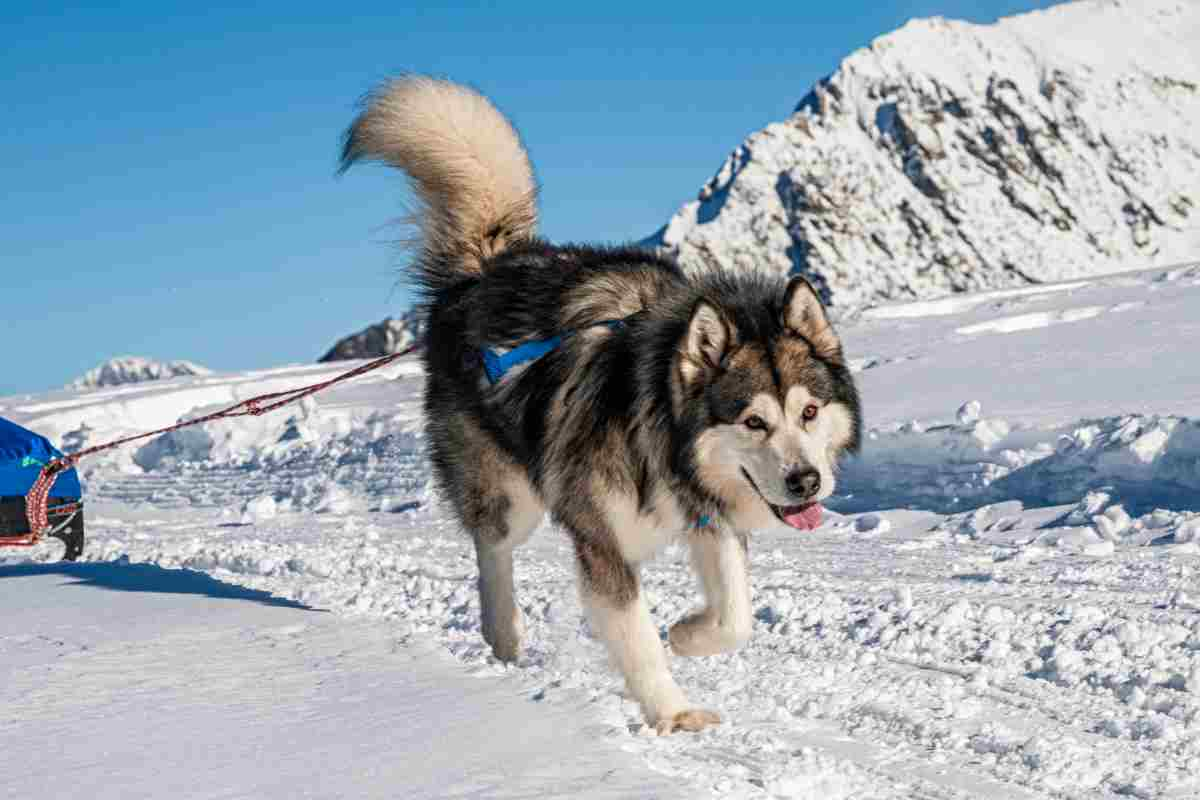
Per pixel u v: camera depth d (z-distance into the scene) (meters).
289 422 19.12
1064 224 156.50
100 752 3.48
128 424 24.05
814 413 4.34
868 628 5.40
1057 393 11.54
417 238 6.16
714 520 4.49
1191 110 174.75
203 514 13.73
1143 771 3.57
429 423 5.88
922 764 3.69
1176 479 8.08
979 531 8.09
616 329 4.68
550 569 7.75
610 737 3.59
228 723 3.81
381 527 11.09
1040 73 174.62
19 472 8.20
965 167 160.88
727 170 165.12
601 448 4.54
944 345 17.72
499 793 3.04
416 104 5.92
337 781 3.16
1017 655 4.87
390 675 4.49
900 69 172.50
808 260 150.25
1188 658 4.59
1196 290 22.22
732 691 4.55
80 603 6.38
